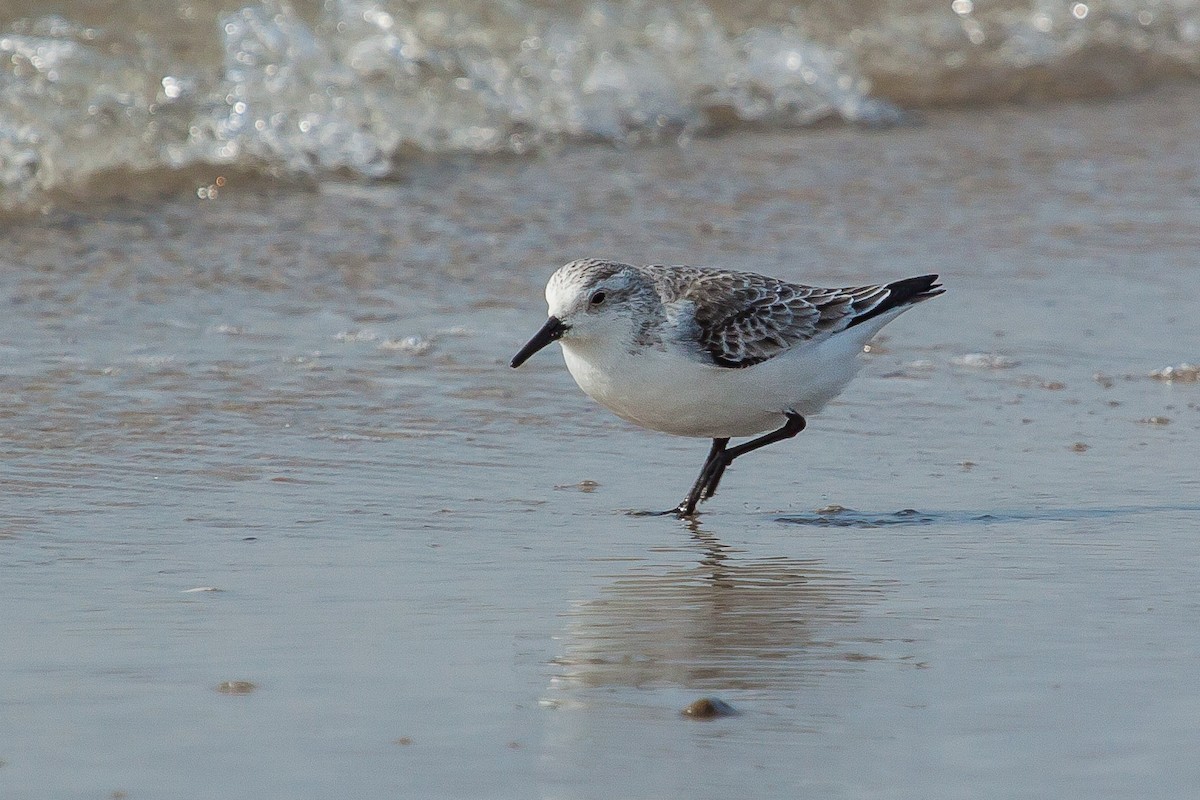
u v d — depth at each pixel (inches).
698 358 433.7
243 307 620.1
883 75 1061.8
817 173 857.5
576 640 330.0
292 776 259.3
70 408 500.1
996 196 822.5
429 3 962.7
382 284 656.4
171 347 568.7
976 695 298.5
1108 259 719.7
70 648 316.8
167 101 810.8
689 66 989.2
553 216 761.0
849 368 458.6
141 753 267.1
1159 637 333.7
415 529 411.5
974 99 1042.1
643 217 764.6
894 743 275.1
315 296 637.9
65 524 402.9
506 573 377.4
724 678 308.0
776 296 447.2
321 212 753.0
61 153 766.5
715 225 753.6
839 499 450.3
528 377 558.6
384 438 490.0
